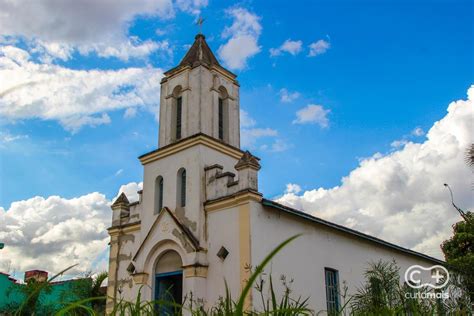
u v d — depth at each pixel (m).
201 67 22.41
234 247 18.02
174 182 20.98
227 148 21.58
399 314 6.20
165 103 23.27
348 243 23.08
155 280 20.27
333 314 6.98
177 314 4.94
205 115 21.81
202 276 18.44
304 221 20.50
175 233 19.59
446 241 33.28
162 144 22.55
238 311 2.37
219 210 19.06
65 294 10.27
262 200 18.55
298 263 19.38
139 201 22.73
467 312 8.40
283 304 4.66
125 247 22.55
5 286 24.09
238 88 24.20
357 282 22.50
